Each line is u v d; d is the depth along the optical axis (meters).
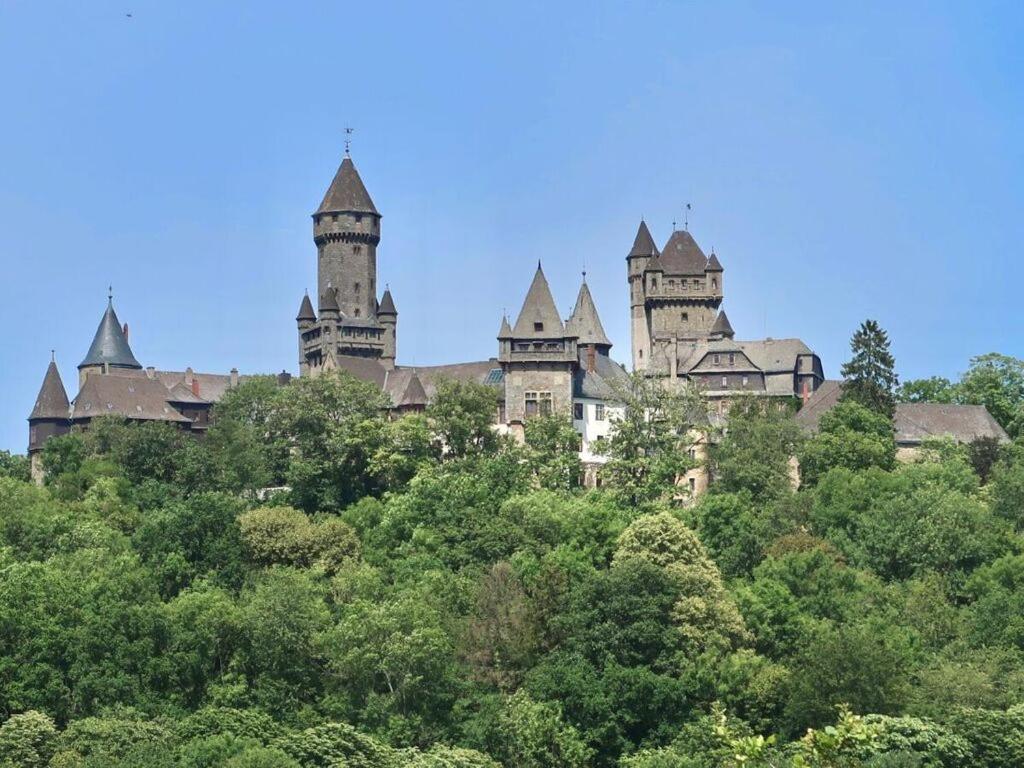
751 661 112.44
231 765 92.88
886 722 100.69
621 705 108.25
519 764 105.69
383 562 139.50
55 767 94.31
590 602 116.25
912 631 121.00
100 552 128.50
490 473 162.62
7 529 138.62
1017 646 121.12
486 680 113.56
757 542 139.12
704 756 100.69
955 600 132.88
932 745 99.31
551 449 173.00
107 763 93.88
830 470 165.00
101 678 107.25
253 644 113.38
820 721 107.75
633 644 113.25
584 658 112.31
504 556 135.38
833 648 110.25
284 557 140.00
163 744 98.31
